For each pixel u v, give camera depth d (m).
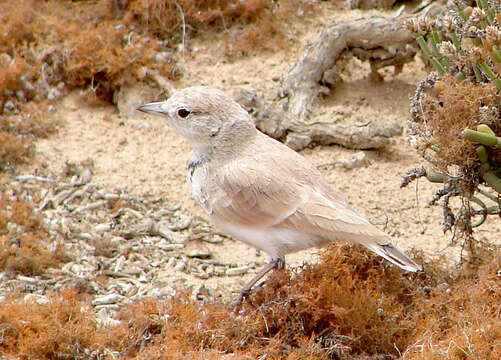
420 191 12.91
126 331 9.35
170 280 11.10
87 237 11.94
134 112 15.03
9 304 9.48
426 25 10.27
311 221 9.23
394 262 8.80
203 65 15.83
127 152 14.12
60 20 16.52
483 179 10.05
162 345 8.84
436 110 9.72
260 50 16.17
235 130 9.88
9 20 16.25
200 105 9.82
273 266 9.77
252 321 9.18
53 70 15.49
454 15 11.03
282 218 9.39
